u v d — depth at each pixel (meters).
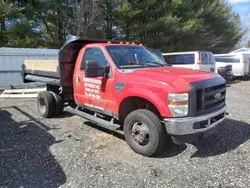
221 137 5.04
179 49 25.78
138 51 5.27
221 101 4.46
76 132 5.42
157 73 4.31
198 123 3.87
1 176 3.56
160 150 4.16
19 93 9.95
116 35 23.12
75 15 21.28
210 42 29.77
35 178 3.51
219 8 32.09
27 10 19.53
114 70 4.63
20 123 6.13
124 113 4.62
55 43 22.78
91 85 5.12
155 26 22.03
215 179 3.47
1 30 18.95
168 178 3.52
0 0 16.45
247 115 6.83
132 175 3.60
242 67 16.42
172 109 3.80
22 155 4.25
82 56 5.45
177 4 23.25
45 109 6.57
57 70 6.02
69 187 3.29
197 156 4.21
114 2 22.22
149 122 4.05
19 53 11.55
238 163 3.94
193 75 4.17
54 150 4.45
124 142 4.84
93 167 3.82
